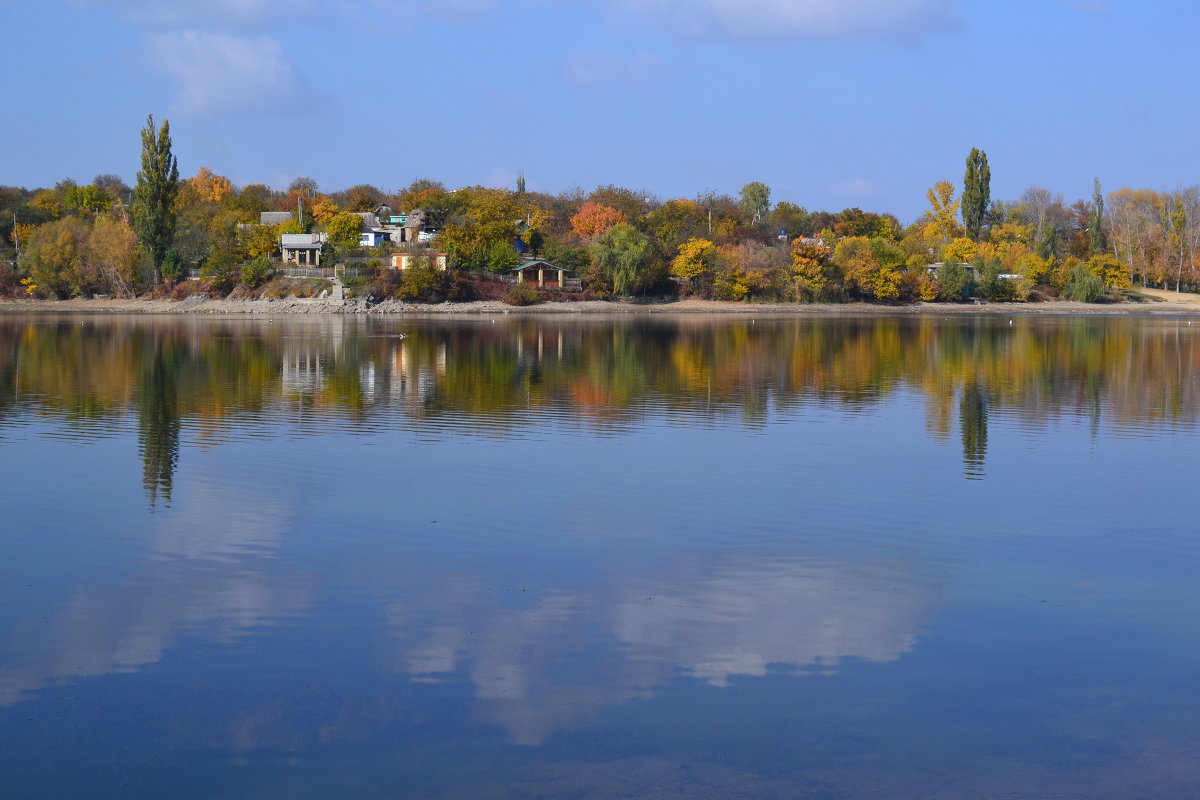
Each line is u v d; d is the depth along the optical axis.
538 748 13.85
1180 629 18.16
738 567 21.75
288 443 36.28
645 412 44.28
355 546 23.23
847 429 39.88
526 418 42.38
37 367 63.47
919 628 18.23
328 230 175.00
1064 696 15.45
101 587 20.30
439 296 160.12
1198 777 13.14
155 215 165.62
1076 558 22.52
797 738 14.15
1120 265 193.50
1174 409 45.94
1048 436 38.41
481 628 18.16
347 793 12.76
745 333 102.00
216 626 18.22
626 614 18.88
